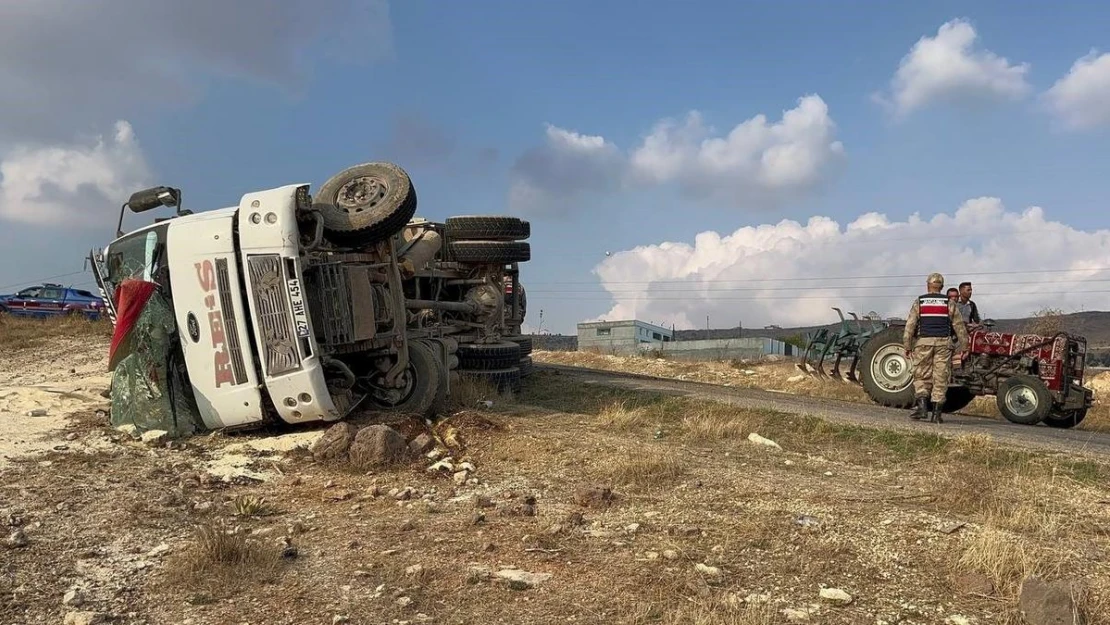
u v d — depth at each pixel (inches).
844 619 146.3
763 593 158.7
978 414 464.4
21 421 325.1
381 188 355.3
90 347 672.4
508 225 513.3
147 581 167.0
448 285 507.8
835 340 536.7
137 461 273.3
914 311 380.5
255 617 148.6
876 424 349.7
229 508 223.1
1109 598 151.8
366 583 165.0
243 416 310.5
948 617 147.2
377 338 348.2
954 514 213.0
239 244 309.1
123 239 341.1
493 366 478.3
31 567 173.3
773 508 216.5
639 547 186.5
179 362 319.6
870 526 199.5
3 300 1165.7
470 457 290.8
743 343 1257.4
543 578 166.7
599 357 889.5
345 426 287.9
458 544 189.5
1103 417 466.6
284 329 304.0
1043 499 225.0
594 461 278.4
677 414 397.4
